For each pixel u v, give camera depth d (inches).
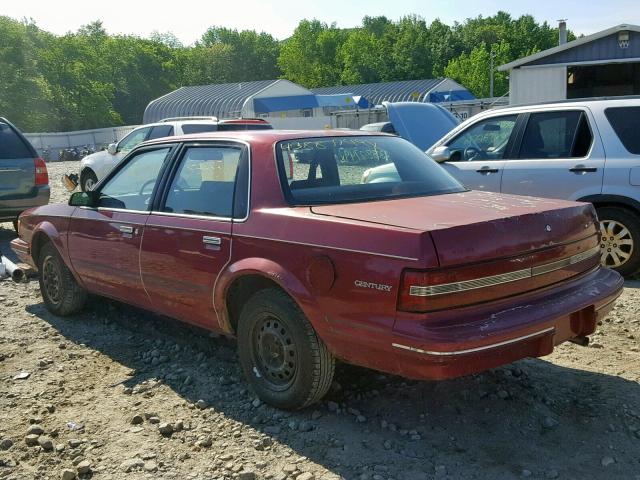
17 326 227.1
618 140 267.6
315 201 157.8
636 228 264.7
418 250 127.0
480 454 137.0
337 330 139.8
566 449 138.3
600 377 173.0
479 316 131.0
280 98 1813.5
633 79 897.5
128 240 192.2
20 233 251.9
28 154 383.9
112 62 3449.8
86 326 226.2
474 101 1167.0
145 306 196.4
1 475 134.9
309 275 143.0
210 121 615.2
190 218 174.1
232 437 147.4
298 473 131.8
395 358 131.0
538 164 281.4
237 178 167.9
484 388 166.9
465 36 4099.4
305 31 4202.8
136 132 602.9
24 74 2420.0
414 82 2199.8
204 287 168.9
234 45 4618.6
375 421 152.3
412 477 129.1
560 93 821.2
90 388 175.9
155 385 175.9
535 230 141.3
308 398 151.3
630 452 136.4
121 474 133.8
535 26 4252.0
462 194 171.3
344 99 1835.6
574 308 141.9
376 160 178.2
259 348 159.8
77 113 2603.3
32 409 163.0
